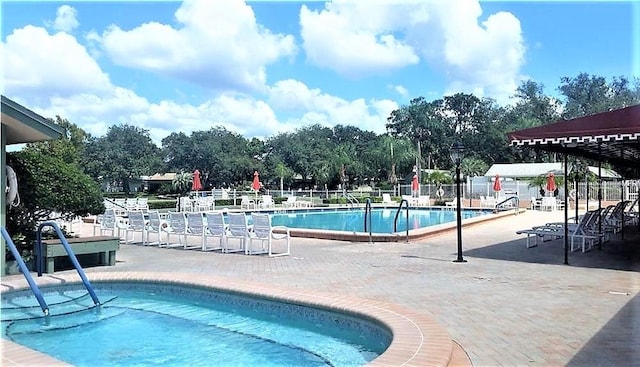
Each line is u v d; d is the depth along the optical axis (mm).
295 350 5582
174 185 61750
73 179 11648
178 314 7230
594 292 7551
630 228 17781
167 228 14273
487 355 4723
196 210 29312
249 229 12570
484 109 86625
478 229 18156
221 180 75875
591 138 9359
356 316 6090
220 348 5680
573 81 78812
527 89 82250
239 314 7262
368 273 9281
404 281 8477
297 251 12602
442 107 89625
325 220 27062
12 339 6066
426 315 5898
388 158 67062
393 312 6000
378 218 27922
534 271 9445
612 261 10664
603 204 31766
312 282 8398
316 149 79125
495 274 9141
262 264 10477
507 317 6109
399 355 4512
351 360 5230
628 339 5199
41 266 9336
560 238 14711
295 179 76375
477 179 47469
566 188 10484
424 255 11758
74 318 7016
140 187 78062
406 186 42719
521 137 10133
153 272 9164
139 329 6469
